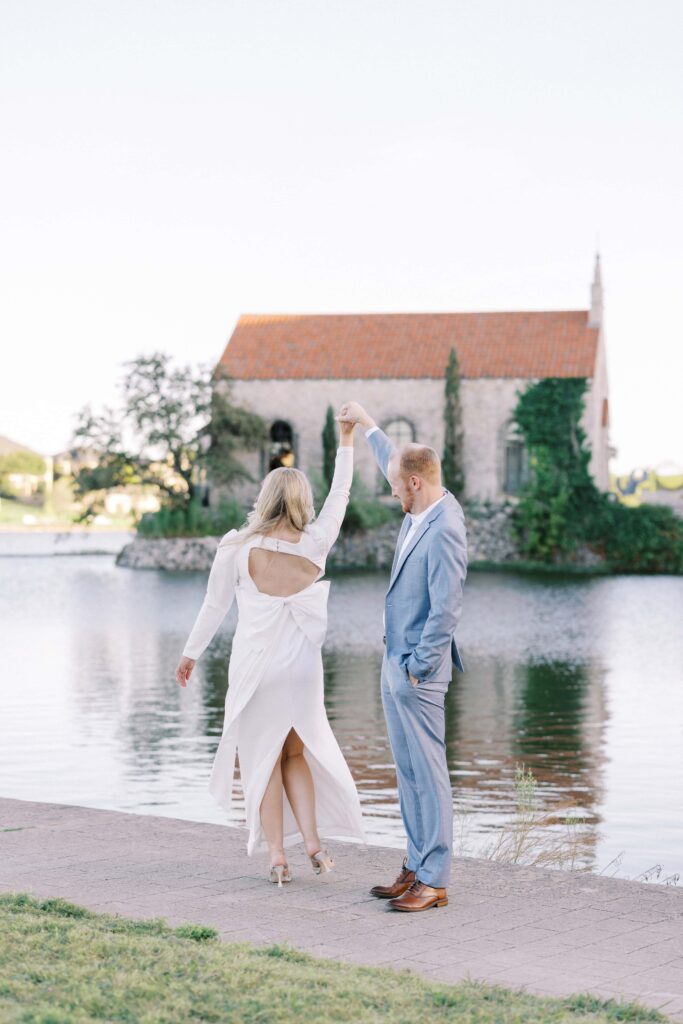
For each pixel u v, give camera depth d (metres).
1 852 6.62
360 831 6.19
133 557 61.12
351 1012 4.00
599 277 64.81
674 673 21.75
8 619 32.59
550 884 6.11
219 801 6.18
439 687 5.85
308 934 5.18
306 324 68.88
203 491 66.38
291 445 65.38
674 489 69.31
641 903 5.75
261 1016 3.96
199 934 4.91
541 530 61.38
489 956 4.89
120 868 6.30
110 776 12.48
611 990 4.45
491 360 64.06
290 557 6.16
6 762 13.29
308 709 6.10
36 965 4.41
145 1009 3.99
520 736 15.25
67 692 18.95
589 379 61.69
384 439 6.64
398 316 68.44
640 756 13.86
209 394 63.16
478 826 10.28
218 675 21.16
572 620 32.53
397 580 6.00
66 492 135.25
